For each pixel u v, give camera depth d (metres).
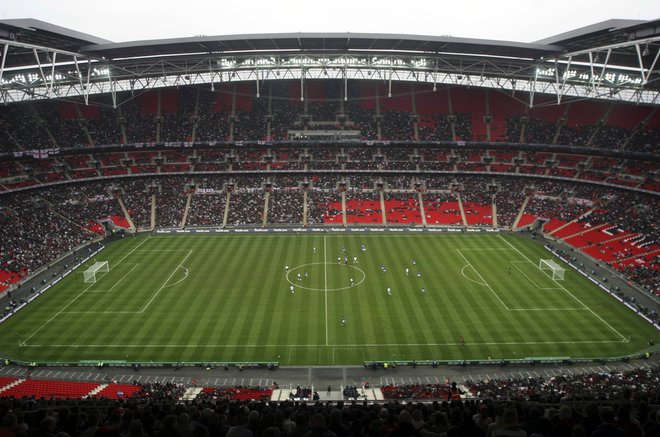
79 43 77.38
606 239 84.81
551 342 53.28
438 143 110.56
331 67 91.50
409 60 92.12
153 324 56.94
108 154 107.62
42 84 82.25
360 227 97.69
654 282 68.75
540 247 86.31
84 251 84.00
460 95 118.56
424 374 47.50
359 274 72.44
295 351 51.38
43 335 54.66
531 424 12.80
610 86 81.25
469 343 52.91
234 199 104.12
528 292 66.38
